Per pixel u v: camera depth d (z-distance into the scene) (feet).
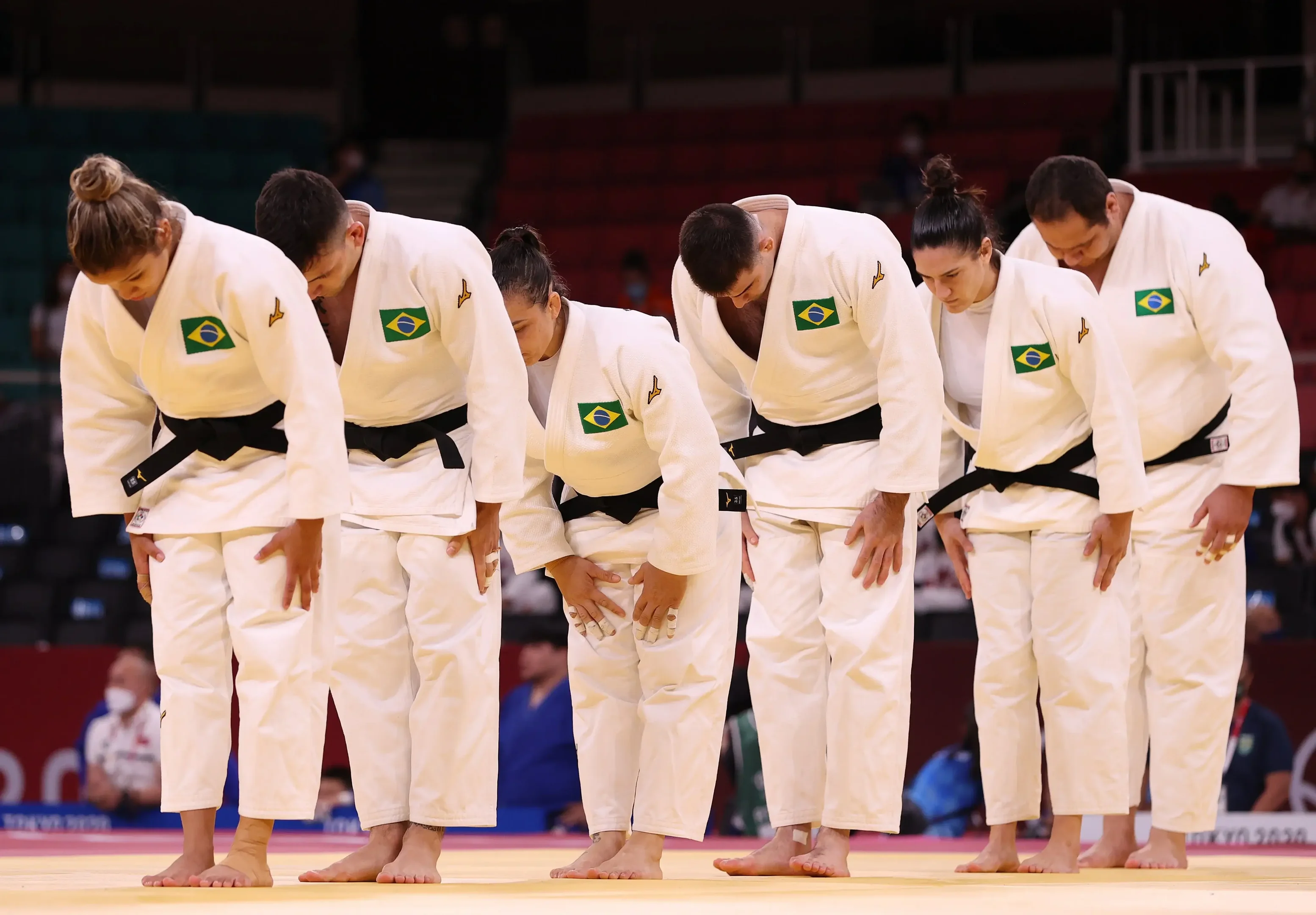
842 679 36.96
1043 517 40.14
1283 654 69.00
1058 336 39.37
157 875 30.55
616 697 37.45
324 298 34.14
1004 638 40.57
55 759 77.61
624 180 153.07
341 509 30.71
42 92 162.81
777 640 38.06
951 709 71.15
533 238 35.96
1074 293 39.73
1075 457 40.29
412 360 34.37
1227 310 43.29
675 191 148.46
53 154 147.43
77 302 31.24
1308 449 100.89
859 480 37.45
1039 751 41.04
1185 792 43.45
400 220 34.42
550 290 35.73
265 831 30.81
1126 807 40.16
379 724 34.81
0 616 99.86
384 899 26.73
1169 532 43.91
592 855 36.76
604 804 37.19
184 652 30.78
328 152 163.43
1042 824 67.41
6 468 108.68
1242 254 43.98
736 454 39.22
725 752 70.74
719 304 38.14
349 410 35.06
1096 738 39.99
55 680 78.18
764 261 36.42
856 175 146.92
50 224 143.33
